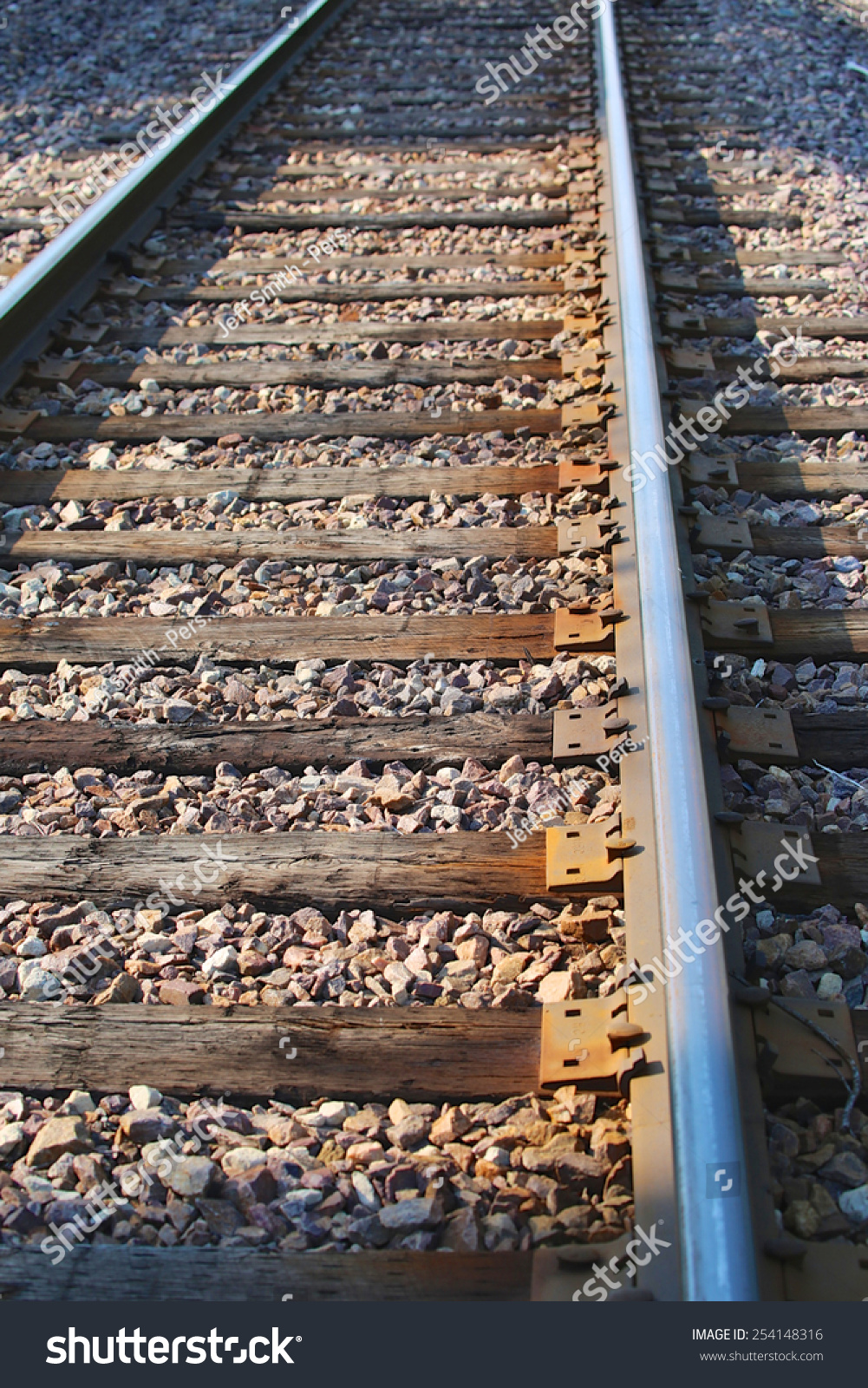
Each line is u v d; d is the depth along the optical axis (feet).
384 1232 5.08
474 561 9.48
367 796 7.47
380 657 8.64
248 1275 4.94
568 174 17.75
